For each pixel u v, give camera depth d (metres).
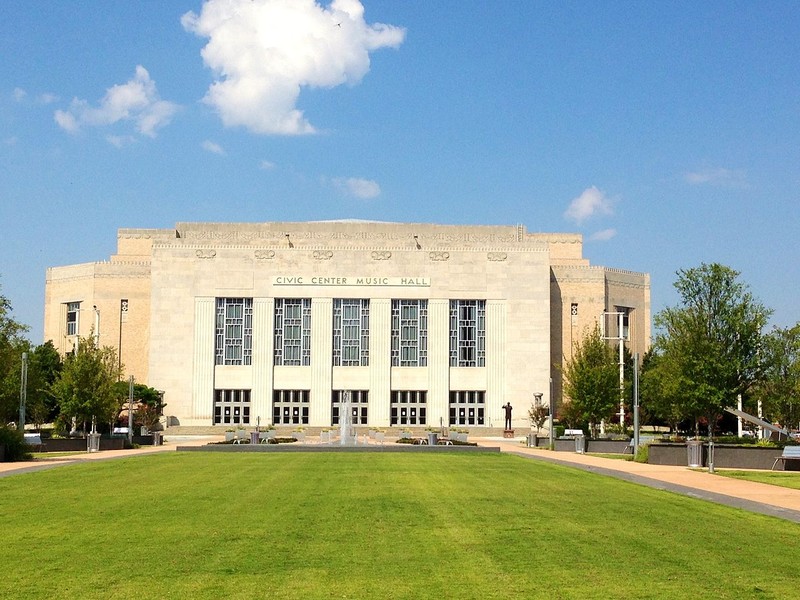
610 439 63.44
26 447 49.72
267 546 19.28
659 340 57.94
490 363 101.12
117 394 71.50
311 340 100.19
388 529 21.66
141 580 15.99
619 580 16.11
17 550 18.88
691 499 28.50
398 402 100.25
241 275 100.56
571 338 107.38
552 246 116.75
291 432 93.25
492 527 22.06
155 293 100.19
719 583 15.93
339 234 105.19
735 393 52.38
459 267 101.81
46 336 113.00
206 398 99.06
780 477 37.56
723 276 52.38
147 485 32.41
